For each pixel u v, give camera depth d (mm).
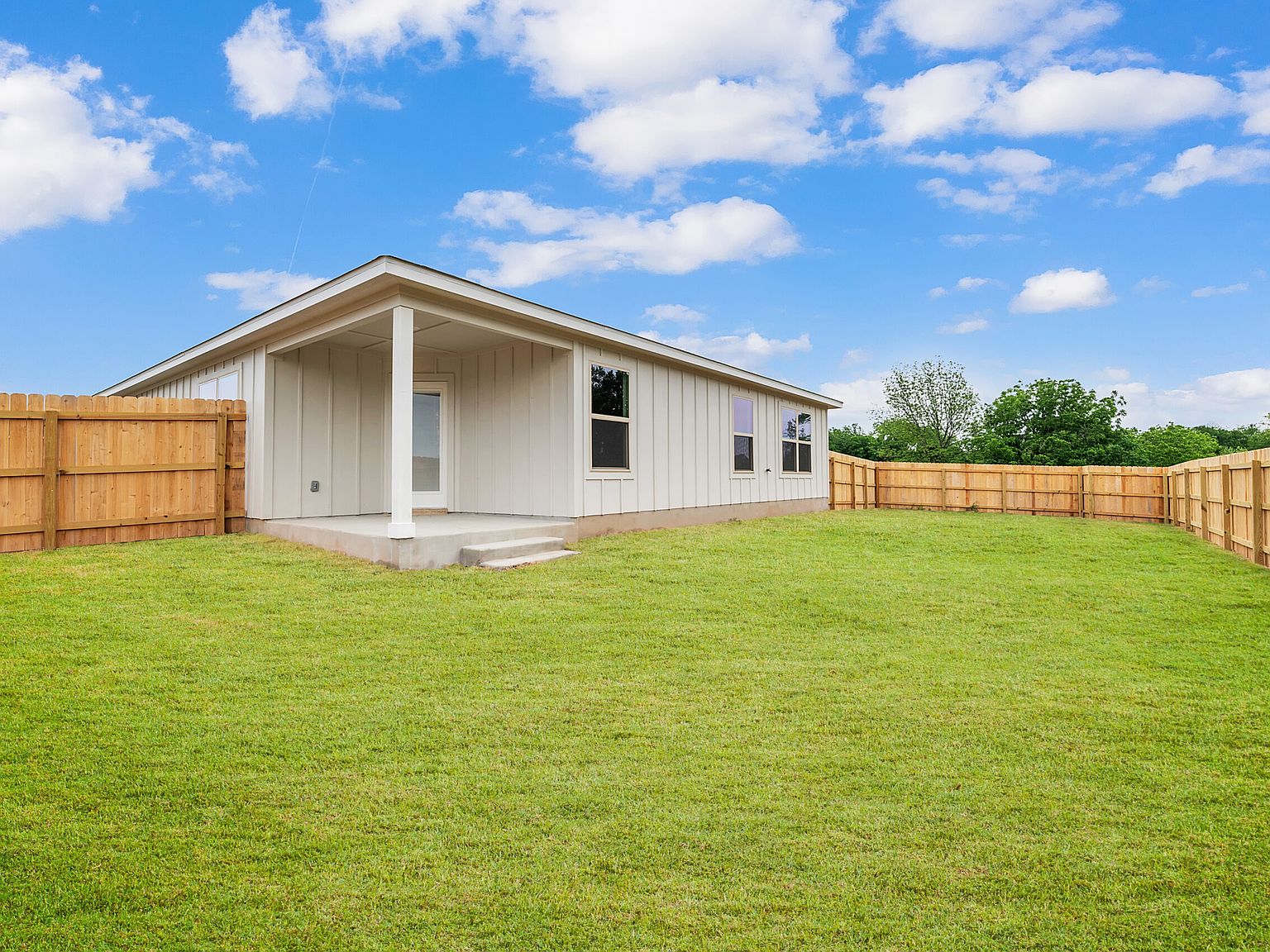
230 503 9461
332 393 10000
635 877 2365
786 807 2846
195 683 4145
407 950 1999
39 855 2410
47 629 5004
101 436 8367
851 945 2041
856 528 12195
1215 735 3611
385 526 8352
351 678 4320
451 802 2861
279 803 2820
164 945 1999
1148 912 2199
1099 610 6441
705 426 12430
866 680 4449
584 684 4293
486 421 10500
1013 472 17297
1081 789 3020
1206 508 11555
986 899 2266
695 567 7887
